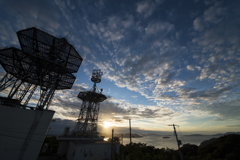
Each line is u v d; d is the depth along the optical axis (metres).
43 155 35.03
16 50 19.12
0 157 14.56
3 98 17.64
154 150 51.19
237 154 34.78
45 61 22.08
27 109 17.88
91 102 47.06
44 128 17.94
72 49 26.03
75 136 37.38
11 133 15.93
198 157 42.97
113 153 29.38
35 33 21.22
